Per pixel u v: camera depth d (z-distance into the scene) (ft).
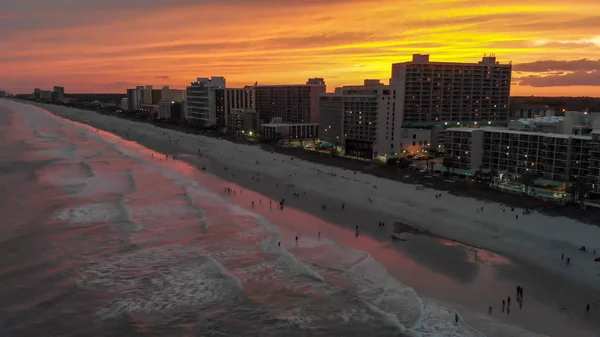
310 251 217.77
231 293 174.60
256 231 244.01
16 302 169.78
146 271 194.18
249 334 148.66
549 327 152.66
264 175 402.72
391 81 551.59
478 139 371.35
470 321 156.04
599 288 180.04
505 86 618.03
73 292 176.76
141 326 153.79
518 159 351.67
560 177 325.83
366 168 414.82
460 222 260.21
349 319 156.35
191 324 154.81
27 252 214.48
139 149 592.60
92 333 150.30
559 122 413.18
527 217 260.01
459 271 197.36
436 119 588.09
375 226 258.37
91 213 274.98
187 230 244.83
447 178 365.40
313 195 329.93
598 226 238.89
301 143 561.43
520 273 195.00
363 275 190.80
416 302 167.73
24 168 434.30
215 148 577.02
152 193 326.24
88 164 457.68
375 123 459.73
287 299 170.71
